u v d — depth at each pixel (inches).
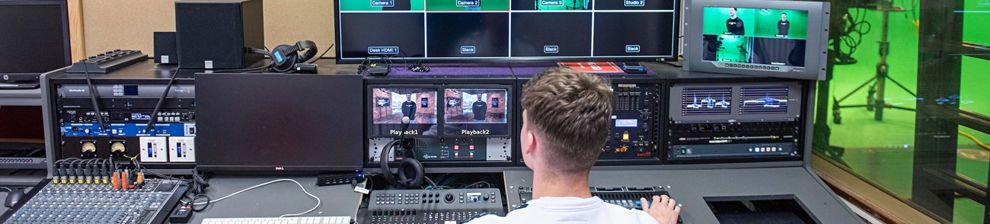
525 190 94.5
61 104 96.0
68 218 84.3
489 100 97.4
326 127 97.0
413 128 97.8
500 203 92.4
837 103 108.0
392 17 103.7
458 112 97.6
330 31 118.5
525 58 105.9
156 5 118.0
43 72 105.8
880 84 98.7
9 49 105.2
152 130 97.4
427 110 97.3
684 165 101.7
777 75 99.0
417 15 103.8
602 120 55.6
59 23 105.0
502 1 104.0
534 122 56.3
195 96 96.0
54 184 92.9
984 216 81.7
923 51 90.1
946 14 85.9
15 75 105.1
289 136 97.0
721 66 100.4
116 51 111.3
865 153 102.4
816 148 113.7
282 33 118.5
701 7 99.8
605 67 105.3
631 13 105.9
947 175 87.4
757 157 103.0
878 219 100.0
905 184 94.8
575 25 105.4
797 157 103.7
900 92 95.0
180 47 100.1
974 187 83.0
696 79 99.4
